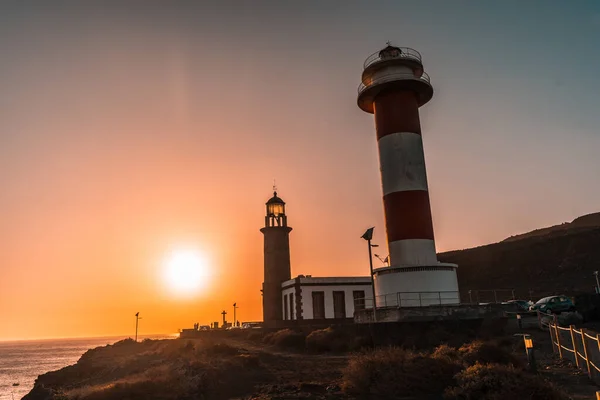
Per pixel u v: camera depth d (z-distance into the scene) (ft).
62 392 68.28
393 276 91.35
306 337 96.22
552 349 62.90
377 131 104.17
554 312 103.14
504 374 39.78
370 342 82.89
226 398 50.47
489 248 317.42
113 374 101.55
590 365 43.98
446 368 45.83
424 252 92.22
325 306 148.15
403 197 95.30
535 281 260.01
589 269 249.75
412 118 101.09
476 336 75.82
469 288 279.90
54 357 486.79
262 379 59.31
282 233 172.86
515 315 104.53
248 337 132.87
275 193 182.29
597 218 407.64
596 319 94.79
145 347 165.17
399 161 97.66
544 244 290.56
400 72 103.19
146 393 53.57
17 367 355.77
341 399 43.73
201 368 65.21
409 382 44.16
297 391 49.11
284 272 168.96
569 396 37.47
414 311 81.82
